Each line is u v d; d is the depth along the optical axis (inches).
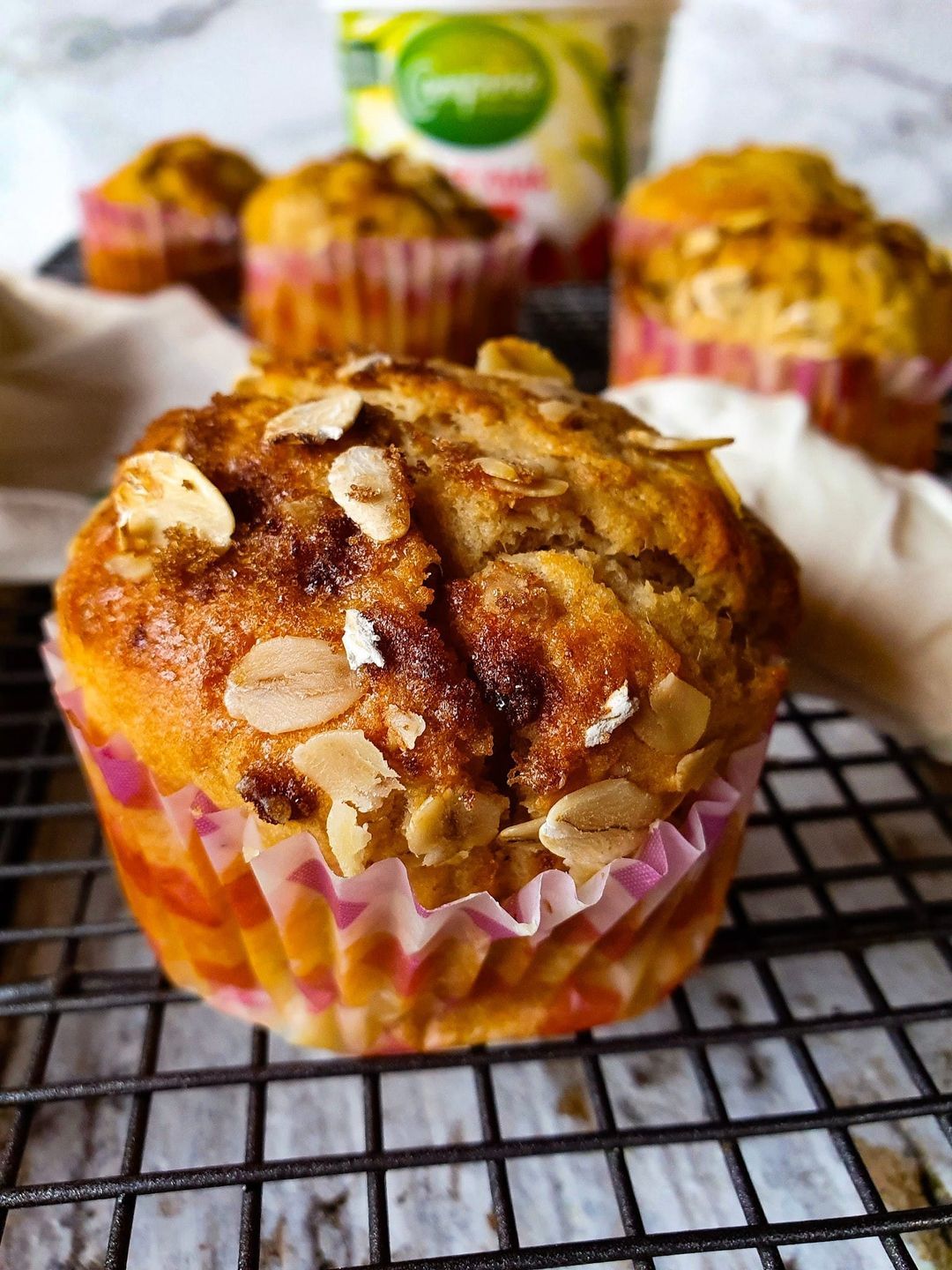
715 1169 4.0
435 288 9.2
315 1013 4.1
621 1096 4.2
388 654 3.5
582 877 3.6
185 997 4.2
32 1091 3.7
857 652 5.6
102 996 4.2
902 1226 3.2
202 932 4.0
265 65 13.1
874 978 4.4
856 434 8.0
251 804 3.4
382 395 4.1
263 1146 3.6
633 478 3.9
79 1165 3.9
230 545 3.7
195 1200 3.8
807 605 5.7
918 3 11.9
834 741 6.1
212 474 3.8
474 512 3.7
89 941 4.8
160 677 3.6
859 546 5.7
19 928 4.8
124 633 3.7
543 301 11.0
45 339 8.2
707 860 4.0
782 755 6.0
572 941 3.9
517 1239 3.2
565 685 3.5
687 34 12.9
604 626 3.6
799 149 9.5
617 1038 4.1
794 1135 4.1
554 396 4.3
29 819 5.3
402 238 8.9
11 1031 4.4
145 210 10.7
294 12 12.7
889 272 7.6
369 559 3.6
